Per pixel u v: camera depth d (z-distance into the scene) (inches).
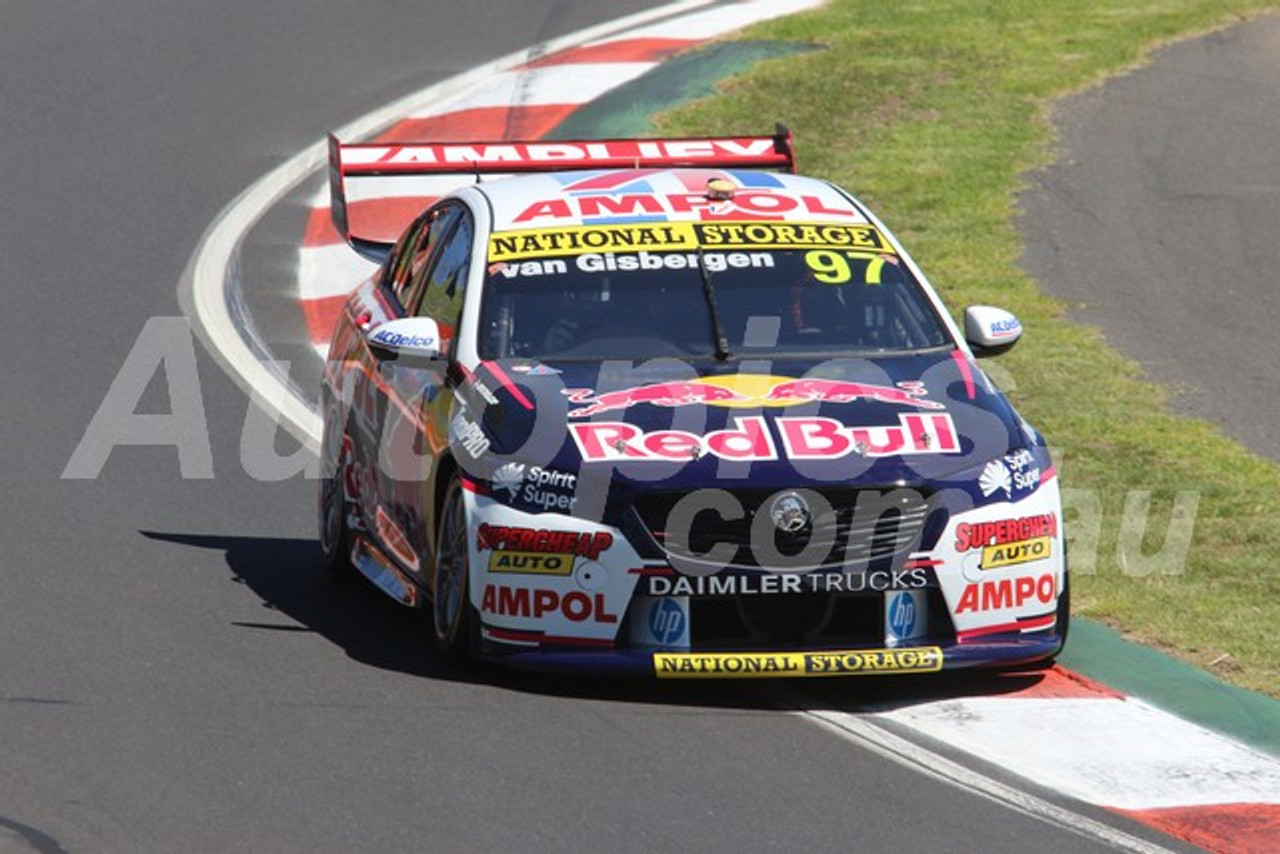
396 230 1927.9
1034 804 784.9
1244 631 1019.9
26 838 713.6
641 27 2645.2
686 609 876.6
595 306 1011.9
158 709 855.7
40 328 1609.3
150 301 1701.5
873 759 826.8
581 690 900.0
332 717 852.0
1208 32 2669.8
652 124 2203.5
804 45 2571.4
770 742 840.9
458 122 2215.8
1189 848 747.4
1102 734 867.4
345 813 745.6
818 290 1031.6
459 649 924.0
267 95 2335.1
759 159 1257.4
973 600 892.6
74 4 2723.9
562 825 740.0
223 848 709.9
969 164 2132.1
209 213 1962.4
